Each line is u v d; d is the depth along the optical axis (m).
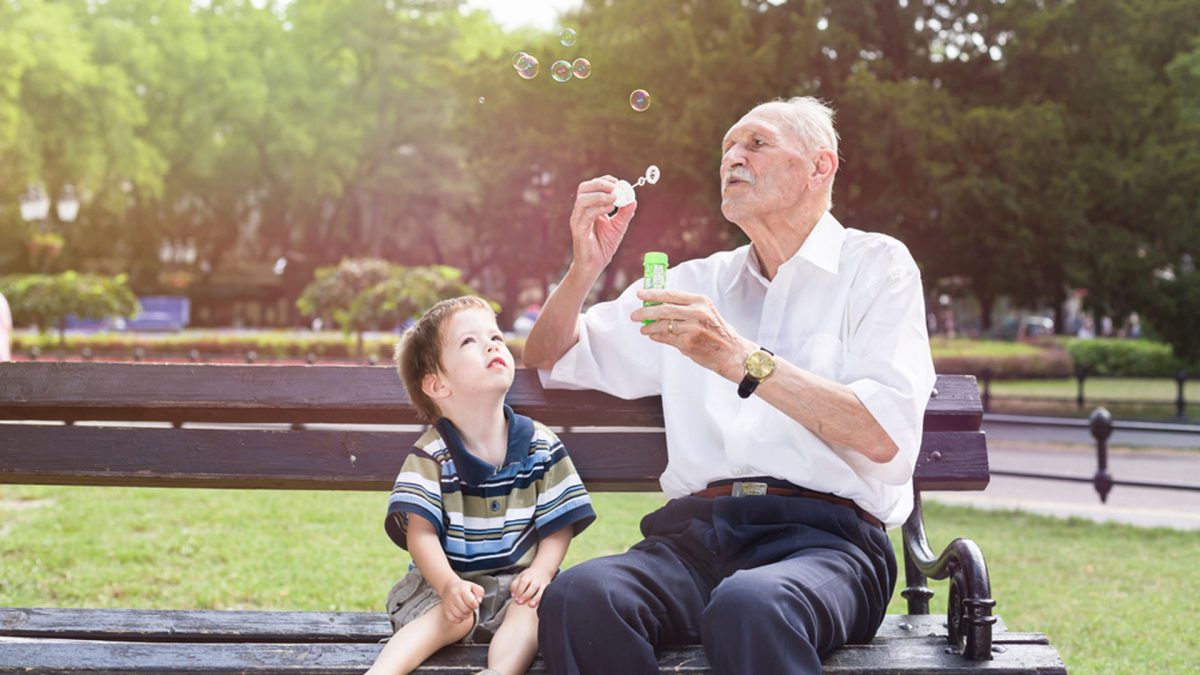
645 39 24.94
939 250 24.41
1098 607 5.62
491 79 28.91
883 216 23.38
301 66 51.25
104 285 24.59
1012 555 7.02
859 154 22.83
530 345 3.04
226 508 8.05
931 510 8.89
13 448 3.07
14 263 50.03
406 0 51.41
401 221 54.91
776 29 24.44
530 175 31.58
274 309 62.72
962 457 3.04
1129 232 24.69
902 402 2.51
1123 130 25.14
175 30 52.34
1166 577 6.40
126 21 52.66
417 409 2.82
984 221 23.41
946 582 6.27
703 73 23.50
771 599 2.25
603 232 2.92
